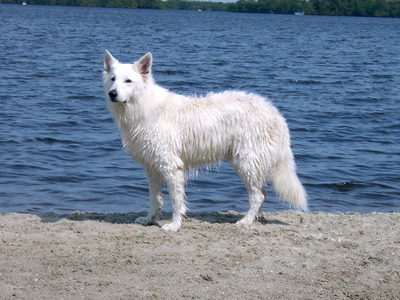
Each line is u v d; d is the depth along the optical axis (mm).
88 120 17297
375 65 39781
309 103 22078
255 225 7777
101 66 32406
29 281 5738
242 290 5668
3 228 7375
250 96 7723
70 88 23516
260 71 33094
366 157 14062
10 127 15859
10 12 137000
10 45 44469
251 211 7738
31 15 121125
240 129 7520
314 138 16094
